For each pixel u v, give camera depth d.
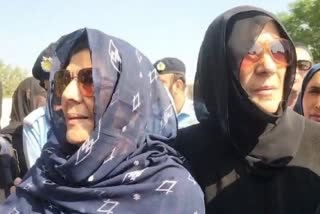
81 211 1.51
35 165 1.72
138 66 1.60
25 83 3.60
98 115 1.50
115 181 1.52
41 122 2.62
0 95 2.88
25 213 1.61
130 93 1.54
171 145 1.74
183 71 4.12
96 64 1.50
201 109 1.86
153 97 1.69
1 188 2.38
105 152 1.51
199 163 1.76
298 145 1.70
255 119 1.67
